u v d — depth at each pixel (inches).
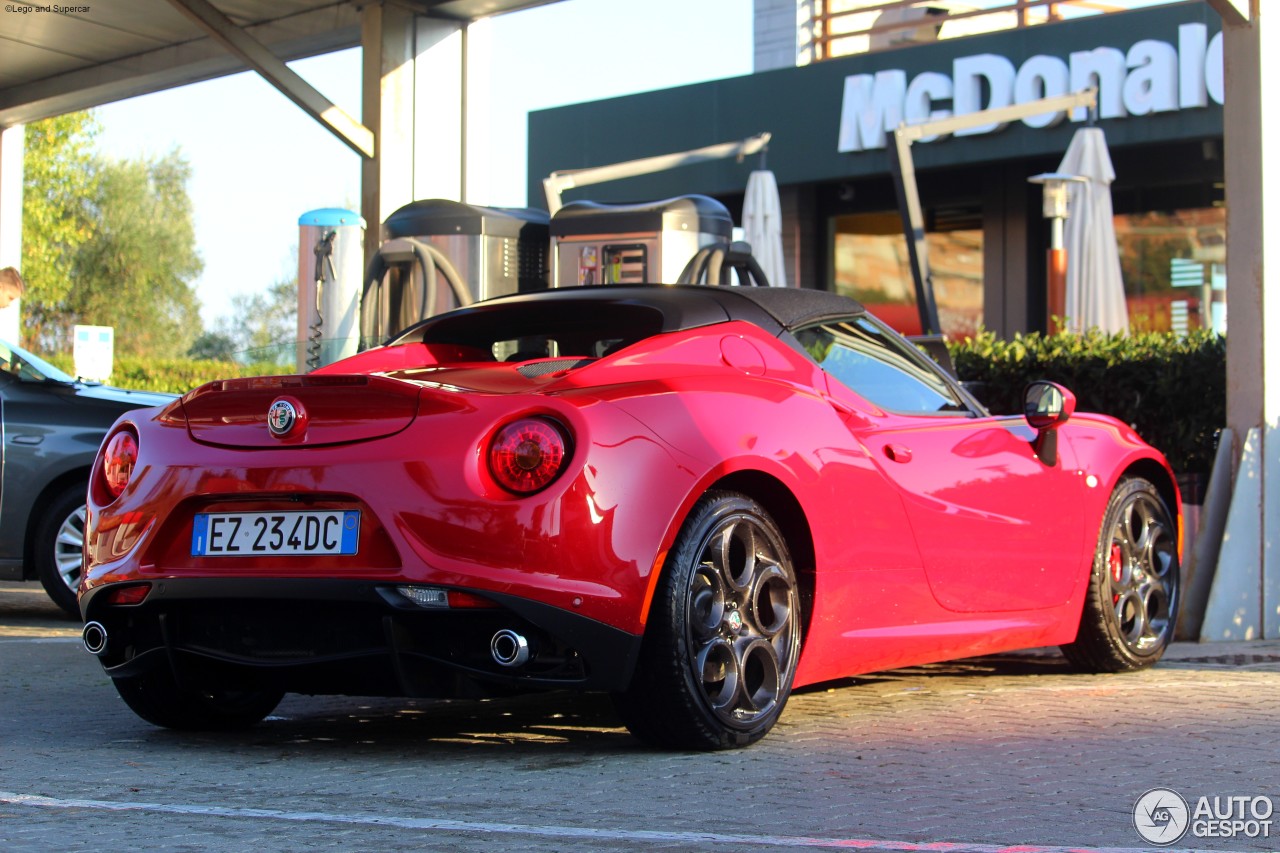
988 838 103.1
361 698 185.3
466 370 147.2
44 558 278.1
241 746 146.4
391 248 337.4
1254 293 254.5
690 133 736.3
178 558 139.9
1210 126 594.2
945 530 167.5
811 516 148.2
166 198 1380.4
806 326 164.6
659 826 106.5
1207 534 256.5
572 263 342.3
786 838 102.2
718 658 139.3
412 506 129.1
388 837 101.7
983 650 180.1
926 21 742.5
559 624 127.6
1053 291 538.9
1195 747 142.1
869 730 152.2
